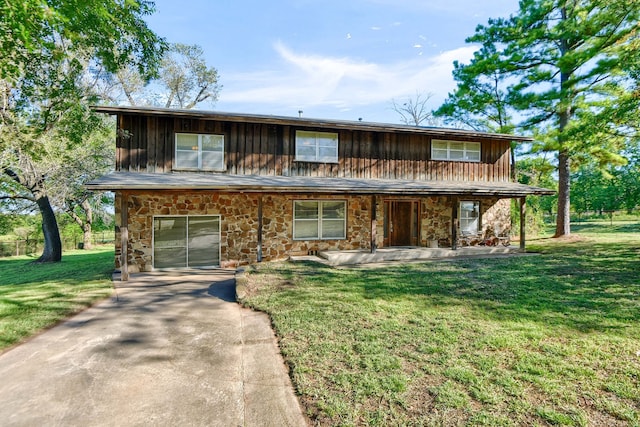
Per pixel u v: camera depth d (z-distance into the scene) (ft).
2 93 30.37
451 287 22.36
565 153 50.60
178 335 15.56
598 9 46.06
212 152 35.76
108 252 68.49
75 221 83.66
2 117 30.99
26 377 11.70
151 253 32.94
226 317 18.04
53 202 51.60
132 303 20.93
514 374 10.86
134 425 9.04
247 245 35.91
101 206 74.59
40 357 13.30
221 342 14.66
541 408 9.05
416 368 11.39
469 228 45.29
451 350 12.69
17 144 33.50
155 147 33.99
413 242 43.24
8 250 67.92
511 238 55.26
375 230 36.19
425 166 43.88
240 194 35.68
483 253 40.04
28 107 32.96
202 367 12.34
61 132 34.35
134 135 33.47
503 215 46.88
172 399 10.28
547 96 49.26
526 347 12.88
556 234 53.57
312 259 35.09
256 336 15.23
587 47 45.68
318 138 39.70
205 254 34.63
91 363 12.76
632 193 83.61
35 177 46.60
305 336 14.40
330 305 18.66
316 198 38.63
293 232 37.81
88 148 48.93
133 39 29.91
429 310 17.56
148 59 31.19
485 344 13.15
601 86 46.88
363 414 9.02
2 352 13.82
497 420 8.60
